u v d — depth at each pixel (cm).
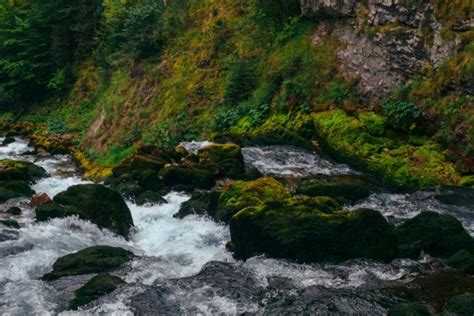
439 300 884
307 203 1145
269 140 2061
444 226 1107
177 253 1208
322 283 969
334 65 2164
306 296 911
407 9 1880
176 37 2817
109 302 904
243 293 940
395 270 1020
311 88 2150
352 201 1460
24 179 1817
